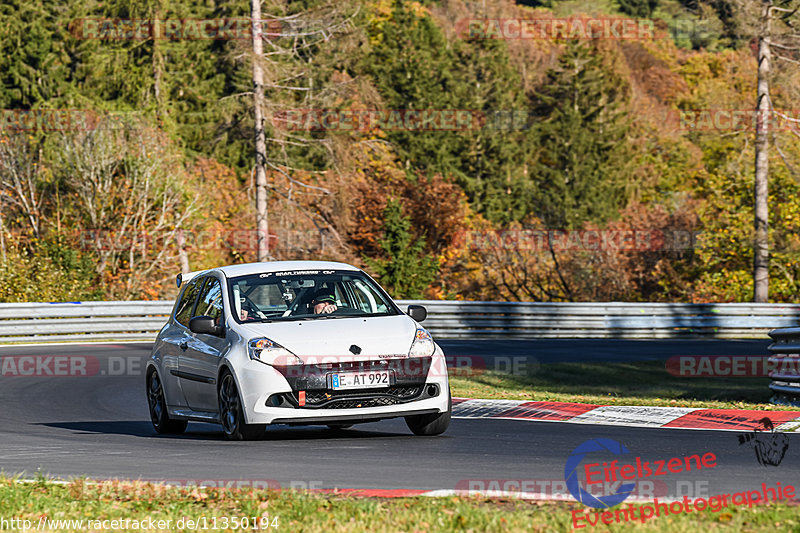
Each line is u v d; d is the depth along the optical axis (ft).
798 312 404.57
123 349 276.41
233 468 96.48
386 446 110.42
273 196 644.69
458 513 71.72
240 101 472.85
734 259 638.12
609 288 650.84
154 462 101.81
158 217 540.93
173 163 555.28
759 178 479.82
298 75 489.67
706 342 352.69
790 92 455.22
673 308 387.96
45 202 545.03
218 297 125.08
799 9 443.73
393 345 112.98
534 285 637.30
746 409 144.05
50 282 399.85
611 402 156.25
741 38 456.45
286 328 114.62
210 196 586.45
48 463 103.14
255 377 110.22
